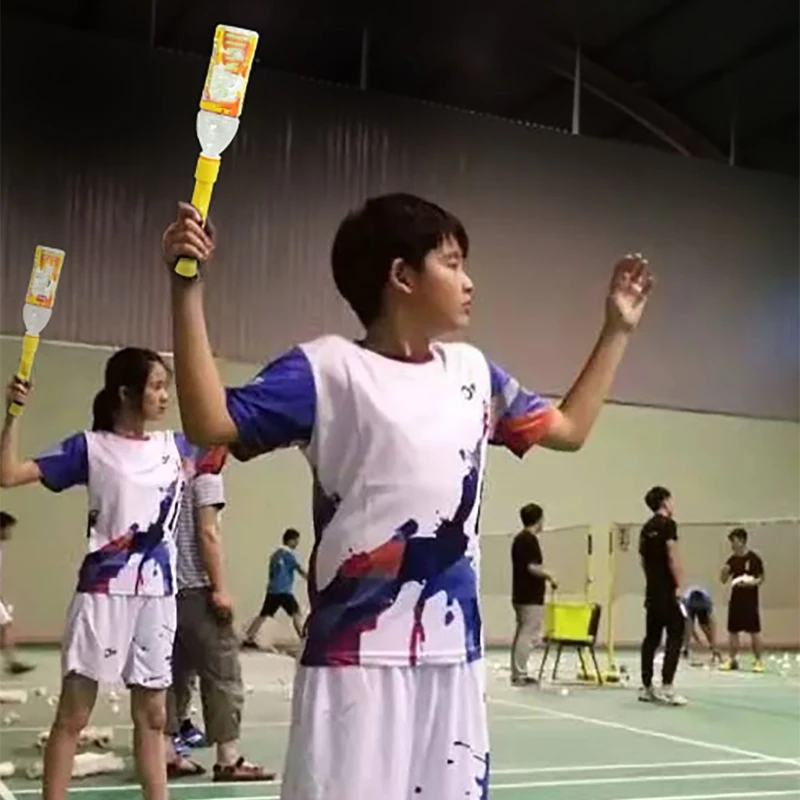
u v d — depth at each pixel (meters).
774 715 8.50
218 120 1.77
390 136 14.68
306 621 1.85
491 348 14.87
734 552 13.23
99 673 3.45
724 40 15.62
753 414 16.50
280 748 6.41
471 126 15.14
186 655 5.22
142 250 13.32
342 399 1.82
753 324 16.58
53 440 13.18
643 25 15.64
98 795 4.92
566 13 15.53
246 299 13.70
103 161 13.25
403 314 1.91
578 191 15.63
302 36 15.52
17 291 12.82
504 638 15.30
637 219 15.92
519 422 2.02
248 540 14.39
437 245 1.91
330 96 14.42
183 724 6.24
